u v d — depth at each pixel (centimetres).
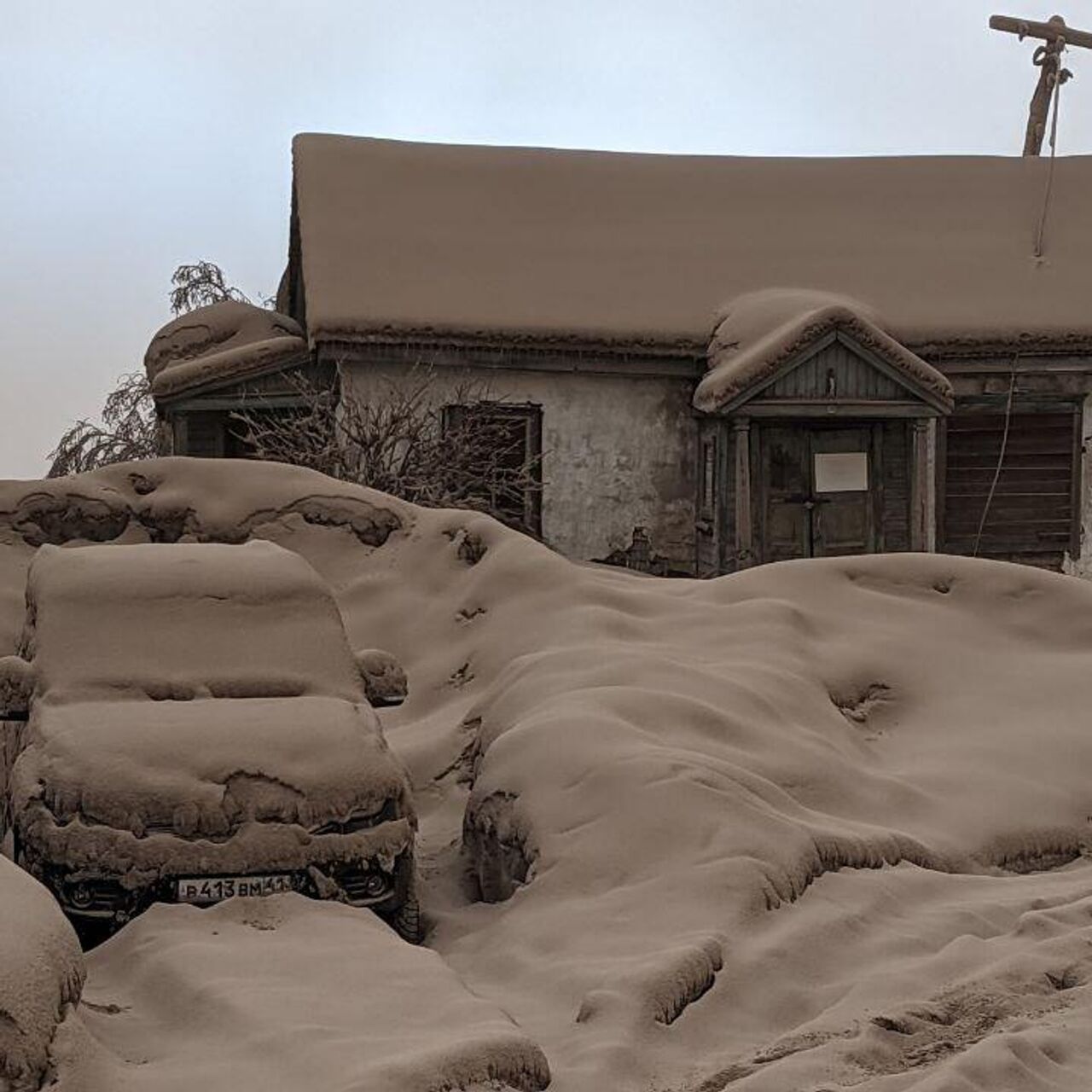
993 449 2189
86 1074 514
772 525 2089
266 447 1986
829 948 721
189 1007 597
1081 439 2192
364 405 1930
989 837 934
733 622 1154
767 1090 564
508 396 2108
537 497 2120
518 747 887
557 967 682
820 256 2328
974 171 2536
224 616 873
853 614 1204
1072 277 2292
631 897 751
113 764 743
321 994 600
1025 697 1117
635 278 2236
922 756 1041
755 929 724
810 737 989
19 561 1289
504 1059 546
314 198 2281
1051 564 2200
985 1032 627
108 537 1335
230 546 941
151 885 720
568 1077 573
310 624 884
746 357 2003
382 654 912
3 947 521
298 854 737
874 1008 652
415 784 1047
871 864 847
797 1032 627
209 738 762
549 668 1032
